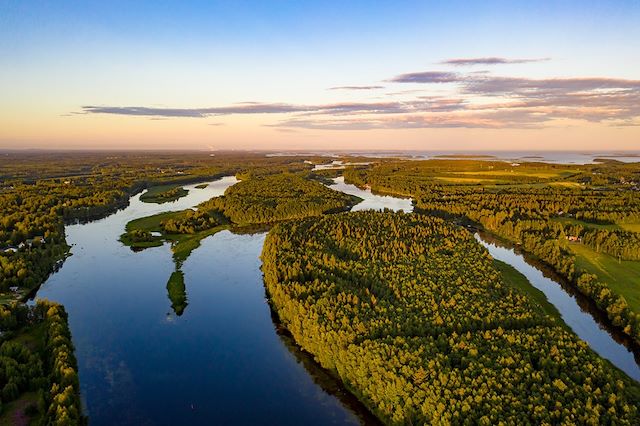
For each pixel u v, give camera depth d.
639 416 53.03
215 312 98.81
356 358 67.19
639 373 74.38
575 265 119.19
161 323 93.44
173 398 68.94
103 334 88.50
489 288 91.50
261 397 69.25
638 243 125.69
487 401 55.06
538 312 84.50
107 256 140.75
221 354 81.12
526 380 58.66
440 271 100.00
